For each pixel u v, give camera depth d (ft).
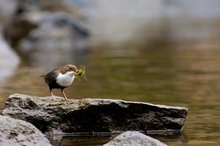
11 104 35.09
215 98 47.88
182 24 169.48
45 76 35.37
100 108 35.29
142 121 35.70
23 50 103.14
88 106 35.06
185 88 54.39
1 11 118.11
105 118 35.47
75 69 35.12
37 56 91.66
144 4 253.44
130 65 77.15
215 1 275.18
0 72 69.92
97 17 202.39
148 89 53.93
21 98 35.24
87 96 49.26
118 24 170.91
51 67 75.66
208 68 71.92
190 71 69.15
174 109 36.01
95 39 123.54
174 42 113.70
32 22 116.26
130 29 151.94
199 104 44.91
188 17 204.13
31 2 140.05
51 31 117.91
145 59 84.74
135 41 117.39
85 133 35.24
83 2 231.50
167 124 35.83
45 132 34.86
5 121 30.68
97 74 67.51
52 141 33.12
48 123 34.96
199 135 34.42
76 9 156.46
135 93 51.29
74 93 51.13
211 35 129.29
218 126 36.81
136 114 35.73
